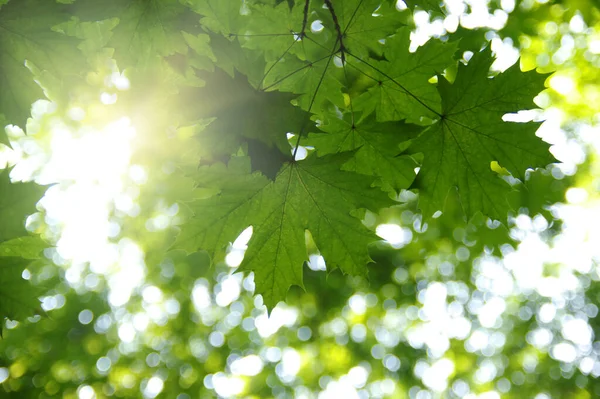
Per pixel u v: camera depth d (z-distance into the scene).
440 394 13.98
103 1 2.65
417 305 12.50
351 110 3.01
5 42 2.54
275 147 2.41
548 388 14.30
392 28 3.04
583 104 7.25
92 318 11.24
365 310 12.74
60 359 10.77
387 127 2.75
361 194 2.63
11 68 2.57
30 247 2.62
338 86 3.14
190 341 12.34
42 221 9.14
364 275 2.71
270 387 13.09
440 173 2.77
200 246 2.66
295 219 2.70
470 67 2.71
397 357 13.64
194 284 11.73
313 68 3.15
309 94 3.19
